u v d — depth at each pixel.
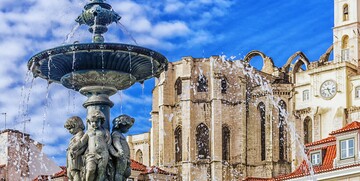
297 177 66.38
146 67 24.70
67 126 24.16
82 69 23.95
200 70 134.25
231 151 132.75
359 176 60.38
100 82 24.27
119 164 23.73
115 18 24.92
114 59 23.62
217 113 131.62
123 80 24.53
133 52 23.50
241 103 133.88
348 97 123.94
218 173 129.38
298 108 130.12
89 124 23.81
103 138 23.67
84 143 23.59
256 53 145.38
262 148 133.75
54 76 25.45
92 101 24.28
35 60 24.25
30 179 81.31
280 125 133.00
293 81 134.50
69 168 23.62
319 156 65.75
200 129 132.88
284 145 132.12
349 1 131.50
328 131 124.38
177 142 134.25
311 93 128.50
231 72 134.88
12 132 81.44
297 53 140.50
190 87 133.00
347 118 122.69
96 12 24.53
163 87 135.62
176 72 136.25
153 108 138.50
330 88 125.81
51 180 73.06
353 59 128.88
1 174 79.50
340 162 62.84
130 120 24.53
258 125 134.25
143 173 91.88
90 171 23.22
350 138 62.56
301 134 128.12
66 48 23.20
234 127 133.62
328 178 62.84
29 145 82.38
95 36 24.70
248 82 136.12
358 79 123.31
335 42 132.12
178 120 134.62
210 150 131.12
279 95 133.25
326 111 125.50
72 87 25.27
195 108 133.12
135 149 149.12
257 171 132.75
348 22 131.00
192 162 130.62
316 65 134.12
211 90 133.12
